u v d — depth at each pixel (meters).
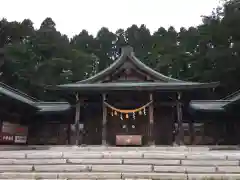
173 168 9.94
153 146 19.28
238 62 41.47
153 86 20.20
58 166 10.35
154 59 59.00
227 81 42.97
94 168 10.16
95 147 17.86
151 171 9.95
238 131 26.33
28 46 52.34
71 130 28.73
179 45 57.97
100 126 24.36
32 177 9.75
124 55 23.28
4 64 47.94
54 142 28.22
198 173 9.67
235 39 44.03
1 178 9.84
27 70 48.25
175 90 20.62
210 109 26.66
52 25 59.84
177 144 20.44
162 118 23.80
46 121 28.89
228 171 9.77
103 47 71.00
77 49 63.81
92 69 62.84
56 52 54.88
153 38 68.50
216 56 43.22
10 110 23.97
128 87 20.42
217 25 46.56
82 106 24.59
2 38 54.22
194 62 48.81
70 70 54.88
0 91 20.61
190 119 28.06
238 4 44.97
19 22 56.03
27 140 27.98
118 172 9.89
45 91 48.28
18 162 10.99
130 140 21.05
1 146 22.09
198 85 19.80
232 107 25.16
